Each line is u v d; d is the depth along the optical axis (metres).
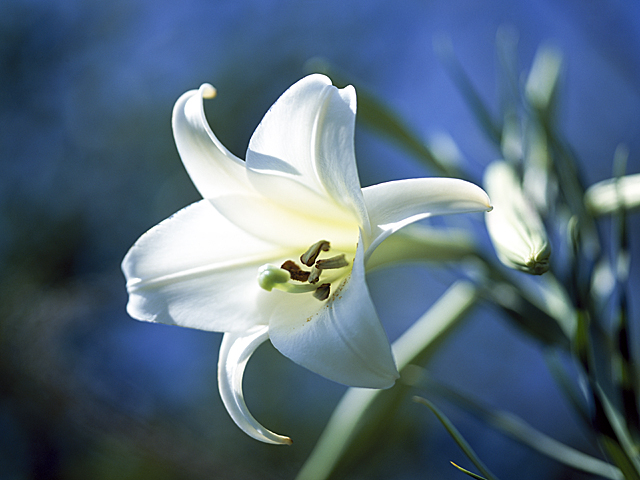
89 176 0.80
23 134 0.80
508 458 0.74
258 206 0.43
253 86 0.85
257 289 0.43
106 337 0.73
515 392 0.85
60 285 0.70
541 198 0.47
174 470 0.61
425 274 0.84
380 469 0.70
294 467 0.69
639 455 0.42
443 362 0.84
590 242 0.46
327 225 0.44
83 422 0.61
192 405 0.73
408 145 0.50
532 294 0.48
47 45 0.83
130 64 0.85
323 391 0.74
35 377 0.61
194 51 0.86
